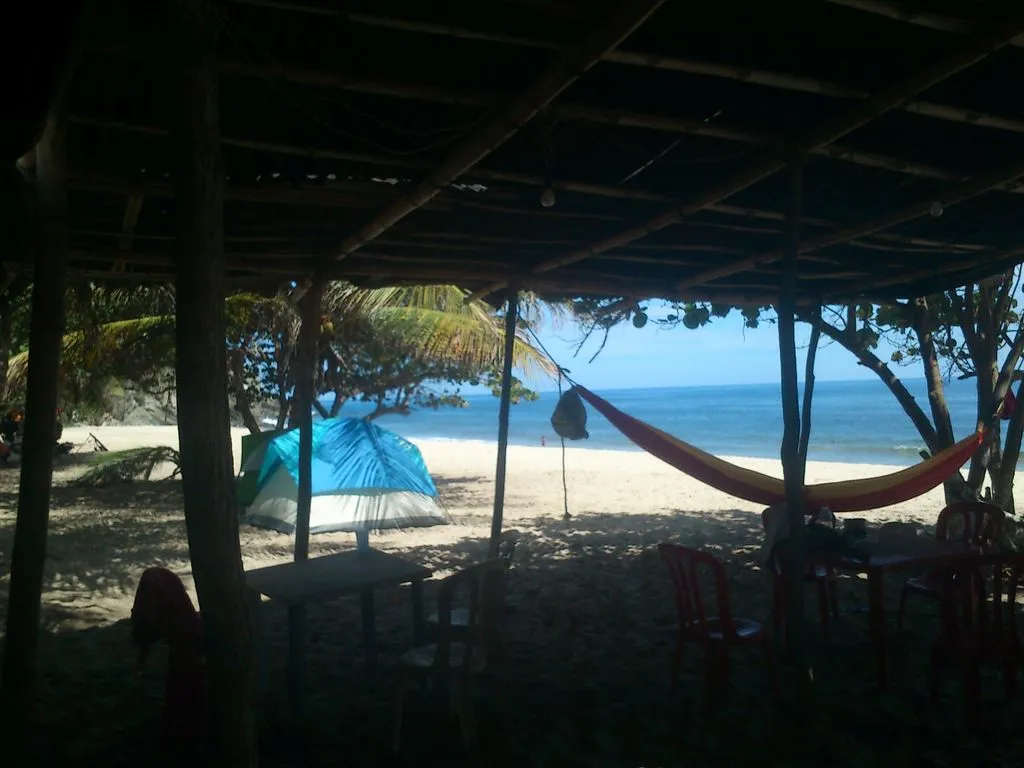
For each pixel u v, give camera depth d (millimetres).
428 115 2832
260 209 3576
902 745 2994
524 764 2885
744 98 2836
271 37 2346
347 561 3715
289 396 10719
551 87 2424
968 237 4469
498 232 4047
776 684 3420
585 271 4965
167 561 6660
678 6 2270
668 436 5504
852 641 4250
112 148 2920
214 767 1824
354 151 2973
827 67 2568
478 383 11023
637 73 2666
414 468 6746
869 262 4953
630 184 3443
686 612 3525
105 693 3594
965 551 3795
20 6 1453
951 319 6637
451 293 10055
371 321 9719
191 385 1768
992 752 2908
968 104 2787
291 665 3193
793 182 3154
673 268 5047
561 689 3625
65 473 13172
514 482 12898
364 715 3318
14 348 12125
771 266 4918
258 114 2770
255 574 3463
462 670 2934
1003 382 6387
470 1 2166
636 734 3135
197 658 2959
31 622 2287
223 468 1808
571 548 7141
